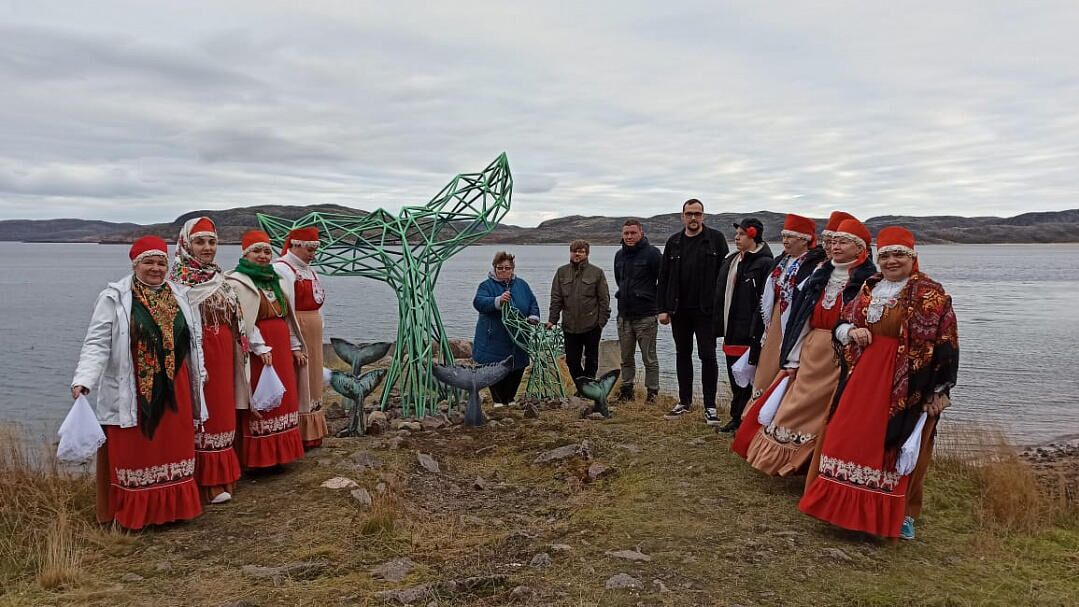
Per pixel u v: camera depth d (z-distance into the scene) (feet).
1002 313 124.88
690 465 20.62
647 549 14.58
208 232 17.95
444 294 160.25
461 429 25.68
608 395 28.81
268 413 19.57
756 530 15.80
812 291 17.80
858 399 15.29
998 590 13.41
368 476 19.74
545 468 21.50
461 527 16.70
